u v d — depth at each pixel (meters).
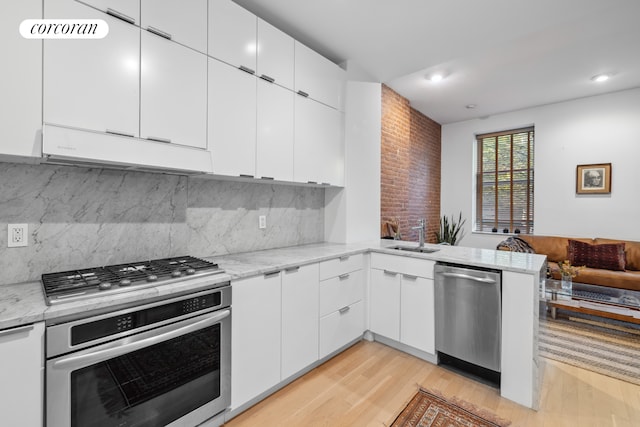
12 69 1.19
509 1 2.14
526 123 4.98
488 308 2.00
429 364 2.33
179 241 2.03
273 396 1.93
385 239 3.42
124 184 1.78
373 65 3.13
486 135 5.54
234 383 1.69
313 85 2.59
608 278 3.61
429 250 2.62
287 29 2.51
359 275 2.63
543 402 1.88
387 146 3.93
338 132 2.88
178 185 2.02
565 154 4.61
